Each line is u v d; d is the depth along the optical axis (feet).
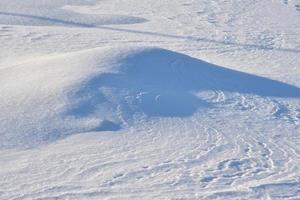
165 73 169.48
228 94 166.71
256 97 169.48
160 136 130.72
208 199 101.19
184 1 361.51
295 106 166.30
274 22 316.40
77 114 137.59
